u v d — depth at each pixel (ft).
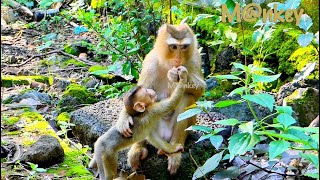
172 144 15.42
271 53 21.59
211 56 24.35
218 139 12.81
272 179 14.23
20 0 31.86
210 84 22.99
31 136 17.42
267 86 22.06
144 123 14.37
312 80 19.94
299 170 14.10
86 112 18.93
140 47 21.81
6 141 16.81
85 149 16.93
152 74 16.15
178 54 15.39
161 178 15.76
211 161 13.61
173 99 14.34
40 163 15.60
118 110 18.90
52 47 29.25
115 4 23.84
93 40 30.09
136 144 15.74
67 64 27.04
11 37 30.94
